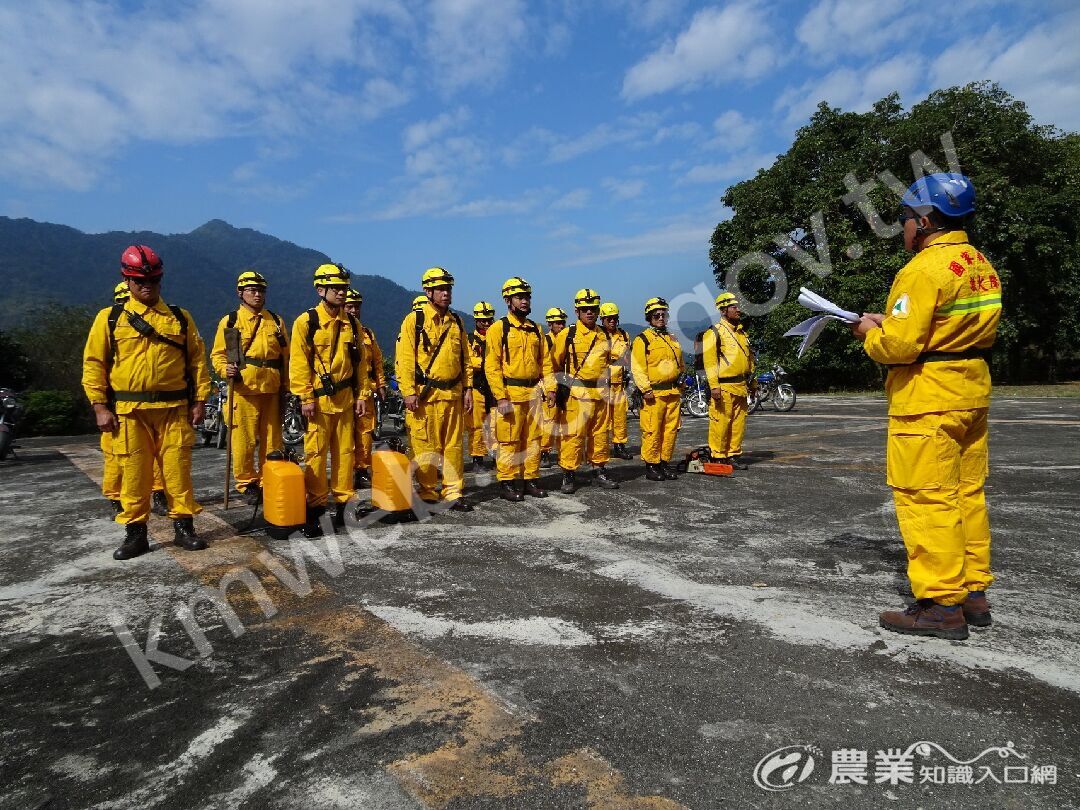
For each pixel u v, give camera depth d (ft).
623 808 6.53
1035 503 18.72
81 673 9.69
